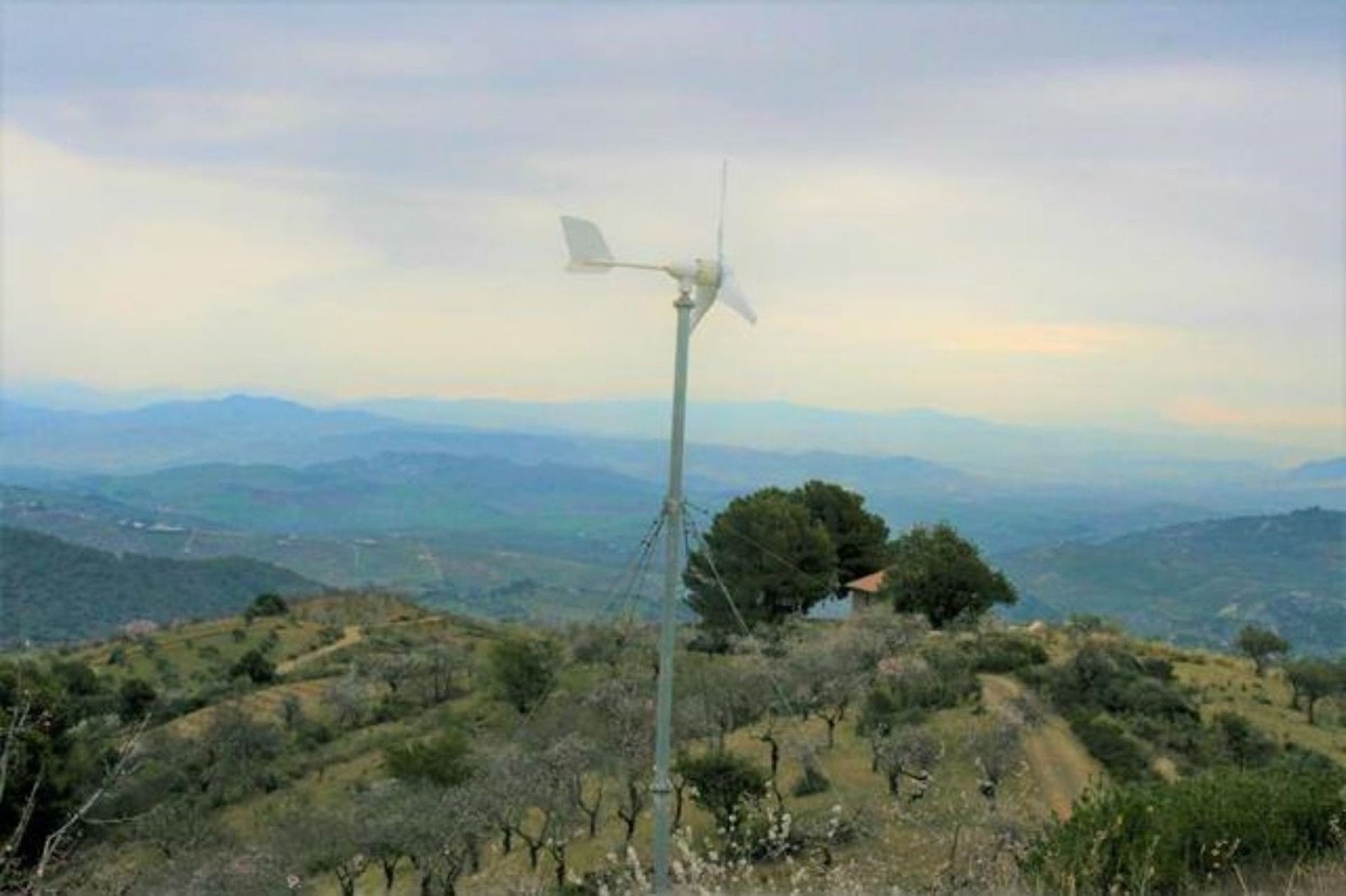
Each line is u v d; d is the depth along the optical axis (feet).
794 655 147.43
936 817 78.79
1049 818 66.54
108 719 139.64
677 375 35.50
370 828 97.30
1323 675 139.74
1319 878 30.81
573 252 36.63
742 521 198.08
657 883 33.24
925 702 134.10
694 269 36.22
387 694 205.36
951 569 192.75
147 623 308.60
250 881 96.07
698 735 122.42
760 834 47.09
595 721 126.21
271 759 165.37
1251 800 35.06
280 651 265.54
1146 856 30.19
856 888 39.47
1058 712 127.44
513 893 72.18
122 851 112.68
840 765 111.96
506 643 186.29
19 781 70.03
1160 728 119.75
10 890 26.53
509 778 103.04
